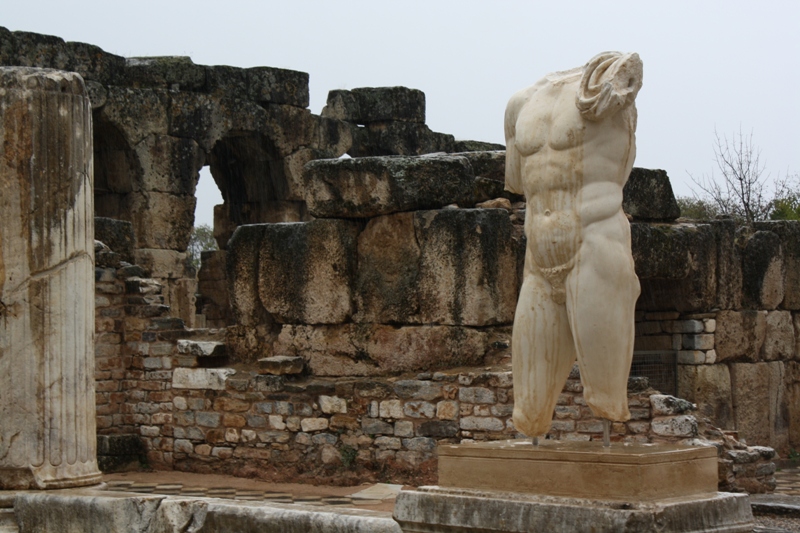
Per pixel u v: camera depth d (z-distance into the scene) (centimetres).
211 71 3161
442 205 1653
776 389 2009
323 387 1634
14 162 1084
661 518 685
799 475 1708
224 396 1731
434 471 1519
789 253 2061
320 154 3403
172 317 1836
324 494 1507
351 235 1689
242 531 939
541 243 796
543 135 803
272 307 1745
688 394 1881
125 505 997
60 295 1092
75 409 1098
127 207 3027
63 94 1103
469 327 1584
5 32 2830
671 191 1912
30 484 1075
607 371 775
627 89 780
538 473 745
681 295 1888
